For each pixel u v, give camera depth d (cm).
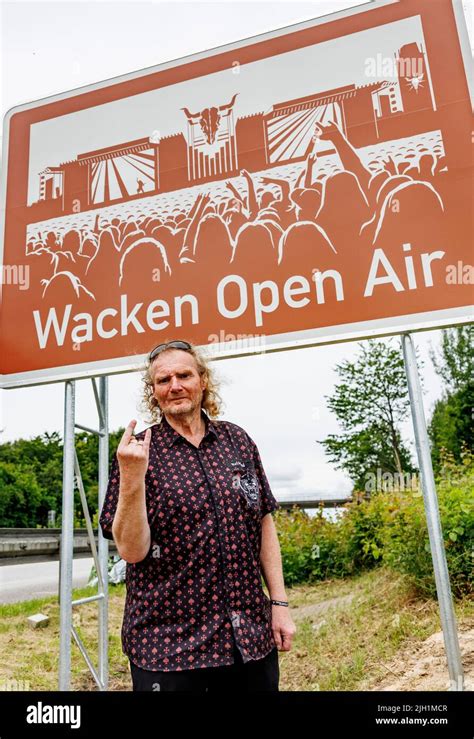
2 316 272
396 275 216
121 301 255
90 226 270
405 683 330
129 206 265
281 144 245
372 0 244
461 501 421
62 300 265
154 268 253
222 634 144
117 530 142
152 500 153
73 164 281
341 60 244
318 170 237
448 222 214
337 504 632
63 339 260
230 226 245
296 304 227
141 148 271
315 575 572
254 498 165
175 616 146
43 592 625
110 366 250
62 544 239
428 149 223
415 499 460
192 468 160
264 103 253
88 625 516
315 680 371
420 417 204
